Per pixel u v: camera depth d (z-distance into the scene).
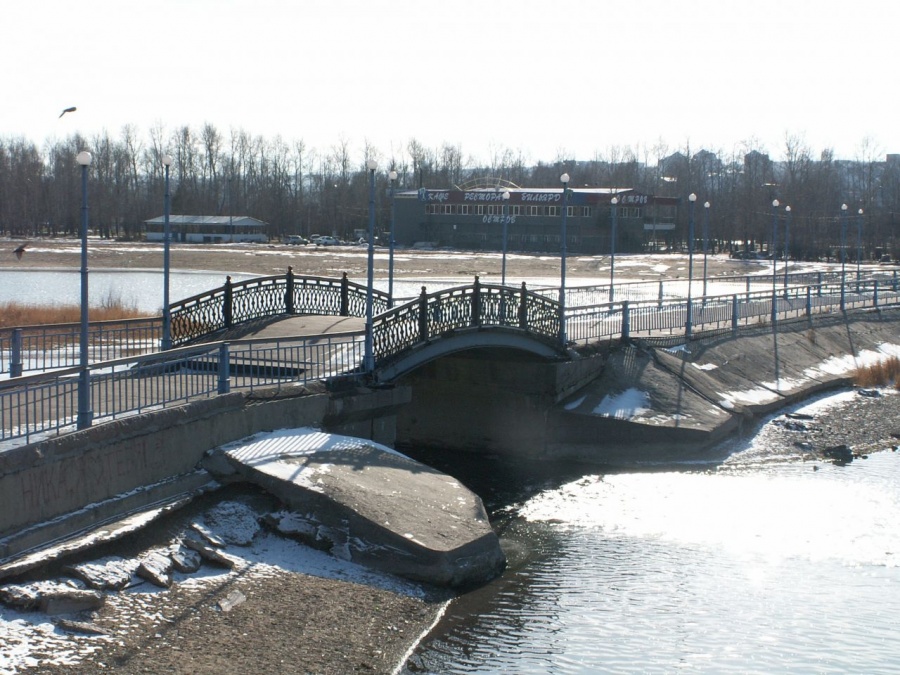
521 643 14.86
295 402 19.73
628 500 23.06
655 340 34.19
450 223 121.50
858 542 20.14
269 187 151.12
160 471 16.41
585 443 27.44
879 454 28.03
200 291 70.38
